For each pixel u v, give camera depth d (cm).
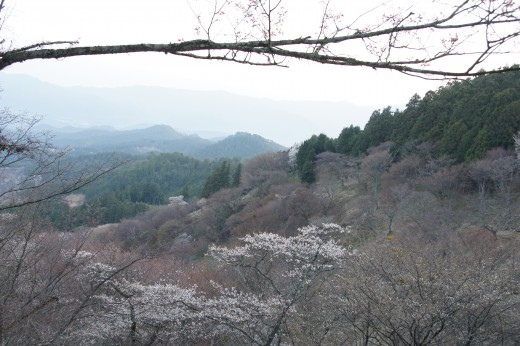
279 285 1370
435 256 986
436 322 812
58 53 234
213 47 247
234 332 1241
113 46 240
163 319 1062
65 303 643
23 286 644
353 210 3306
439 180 2945
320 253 1227
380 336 875
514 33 223
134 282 1166
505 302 856
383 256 1021
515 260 1082
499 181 2823
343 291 1033
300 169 4922
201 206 4472
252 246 1277
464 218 2588
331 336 1052
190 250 2412
